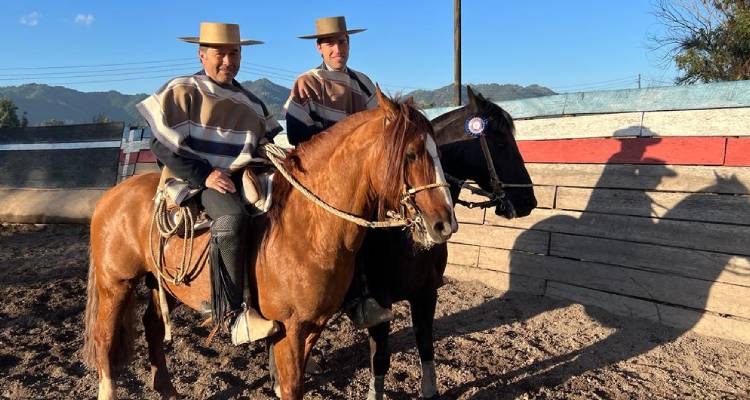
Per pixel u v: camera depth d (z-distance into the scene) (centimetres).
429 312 339
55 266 653
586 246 500
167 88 273
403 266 311
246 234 260
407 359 407
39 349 420
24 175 1016
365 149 240
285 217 254
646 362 397
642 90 470
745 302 415
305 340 256
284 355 252
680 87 449
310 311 249
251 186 258
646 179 464
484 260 574
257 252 257
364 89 363
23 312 496
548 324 469
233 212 256
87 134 1002
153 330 350
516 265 550
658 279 458
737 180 418
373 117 248
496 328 464
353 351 423
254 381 375
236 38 282
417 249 285
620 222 479
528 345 429
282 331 255
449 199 223
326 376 384
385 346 327
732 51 1247
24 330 457
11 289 559
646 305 465
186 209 275
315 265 246
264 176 272
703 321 435
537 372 386
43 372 382
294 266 246
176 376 382
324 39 348
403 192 225
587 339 438
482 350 422
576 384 369
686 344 421
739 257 418
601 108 492
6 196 971
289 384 251
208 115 276
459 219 593
